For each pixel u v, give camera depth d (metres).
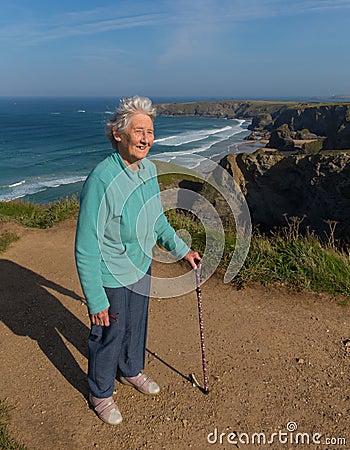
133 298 2.57
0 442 2.44
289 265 4.62
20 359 3.30
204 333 3.62
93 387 2.65
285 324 3.74
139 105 2.16
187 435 2.55
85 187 2.18
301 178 27.14
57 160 45.22
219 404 2.80
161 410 2.75
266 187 28.55
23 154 49.91
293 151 56.38
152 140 2.23
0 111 174.50
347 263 4.55
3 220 7.02
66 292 4.44
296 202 28.33
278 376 3.07
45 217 7.41
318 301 4.10
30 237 6.27
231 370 3.13
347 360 3.24
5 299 4.27
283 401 2.82
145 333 2.80
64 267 5.12
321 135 77.19
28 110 186.62
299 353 3.34
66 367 3.20
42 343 3.52
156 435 2.55
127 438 2.53
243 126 105.81
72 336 3.63
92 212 2.16
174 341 3.51
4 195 28.73
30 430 2.57
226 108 167.75
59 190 30.34
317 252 4.78
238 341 3.50
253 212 28.58
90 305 2.28
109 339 2.52
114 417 2.62
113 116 2.21
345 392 2.90
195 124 108.75
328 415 2.70
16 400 2.84
